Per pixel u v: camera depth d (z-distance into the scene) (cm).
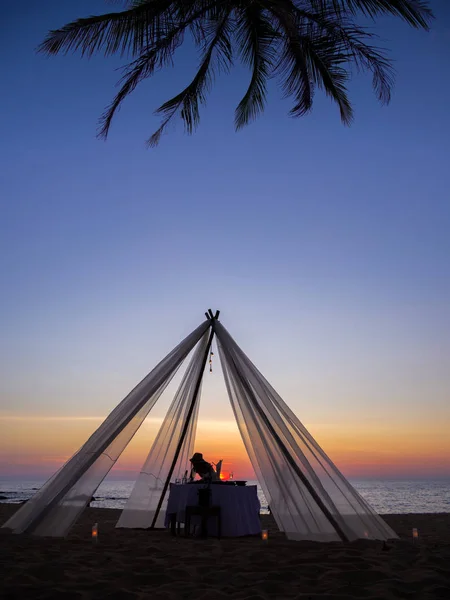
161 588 348
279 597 328
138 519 748
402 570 406
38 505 580
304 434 648
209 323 755
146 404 657
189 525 646
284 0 646
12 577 362
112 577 378
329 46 679
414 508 2338
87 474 596
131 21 677
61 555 460
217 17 704
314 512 595
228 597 325
